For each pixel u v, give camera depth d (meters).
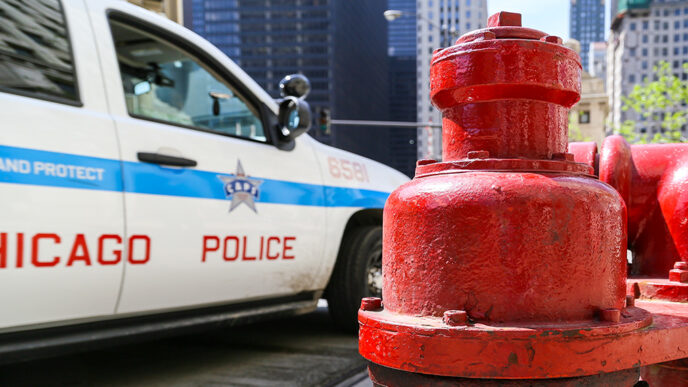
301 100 3.31
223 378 3.02
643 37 124.75
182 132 2.79
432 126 20.41
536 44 0.90
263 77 106.56
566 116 1.01
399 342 0.85
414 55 192.00
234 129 3.27
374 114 142.25
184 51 3.10
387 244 0.97
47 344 2.24
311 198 3.44
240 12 106.69
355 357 3.44
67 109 2.34
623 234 0.96
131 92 2.73
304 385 2.89
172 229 2.60
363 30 129.38
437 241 0.87
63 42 2.44
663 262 1.39
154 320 2.65
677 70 123.69
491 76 0.90
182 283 2.66
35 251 2.13
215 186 2.83
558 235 0.84
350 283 3.78
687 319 1.00
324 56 105.38
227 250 2.85
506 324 0.83
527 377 0.78
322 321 4.59
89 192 2.31
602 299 0.89
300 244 3.31
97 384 2.91
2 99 2.13
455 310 0.86
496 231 0.84
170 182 2.63
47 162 2.20
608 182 1.40
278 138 3.37
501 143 0.94
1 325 2.08
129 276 2.44
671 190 1.37
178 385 2.89
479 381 0.80
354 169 3.97
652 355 0.89
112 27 2.73
